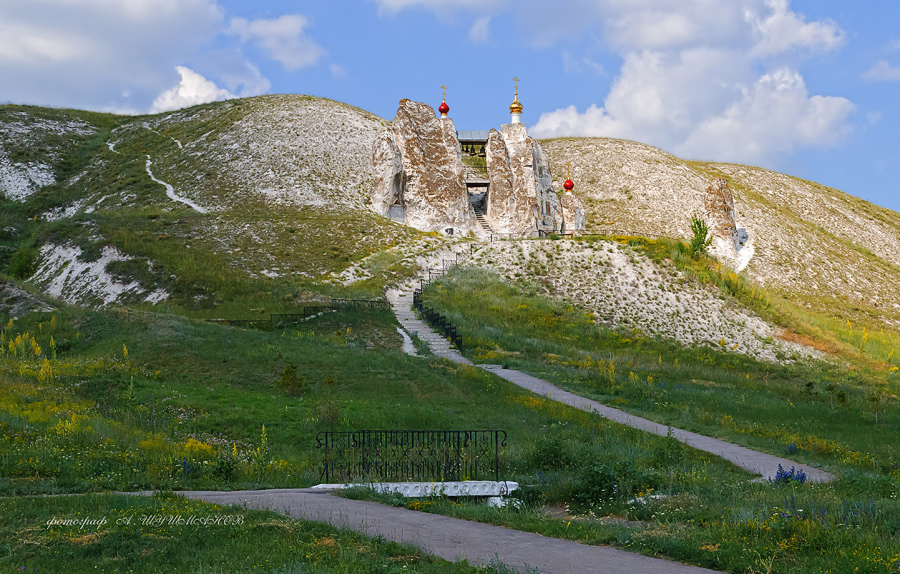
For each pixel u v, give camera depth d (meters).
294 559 9.95
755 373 44.44
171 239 57.72
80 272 52.75
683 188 103.12
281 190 75.94
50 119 102.44
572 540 11.82
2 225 70.56
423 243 61.16
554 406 27.06
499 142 74.12
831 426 27.70
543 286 54.78
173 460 17.52
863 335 58.56
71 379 27.97
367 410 25.75
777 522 11.73
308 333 39.28
